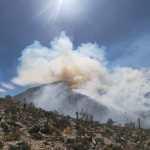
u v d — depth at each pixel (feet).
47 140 130.62
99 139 168.04
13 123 149.89
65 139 136.67
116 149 154.61
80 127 201.67
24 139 122.11
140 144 200.13
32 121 175.63
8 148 101.45
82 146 129.18
